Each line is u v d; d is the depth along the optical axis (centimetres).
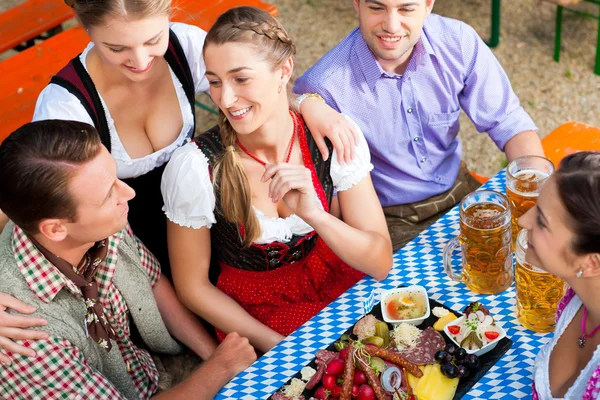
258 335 246
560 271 158
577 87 476
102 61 253
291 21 545
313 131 245
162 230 287
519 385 182
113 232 206
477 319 194
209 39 216
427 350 192
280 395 187
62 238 199
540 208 156
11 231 210
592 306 161
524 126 292
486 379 185
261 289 257
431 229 236
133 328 265
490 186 247
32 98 344
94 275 221
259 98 218
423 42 276
